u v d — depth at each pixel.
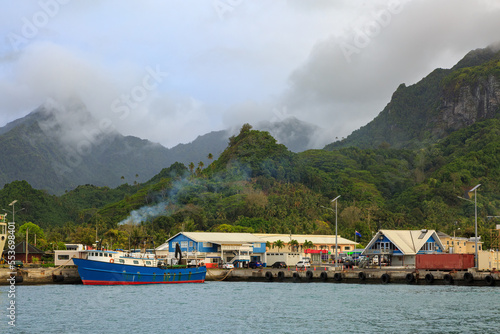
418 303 82.31
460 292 94.06
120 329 64.06
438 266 113.50
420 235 143.75
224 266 148.50
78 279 117.50
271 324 67.25
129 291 101.44
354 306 80.38
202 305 82.69
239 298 90.94
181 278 119.88
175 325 66.62
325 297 90.94
